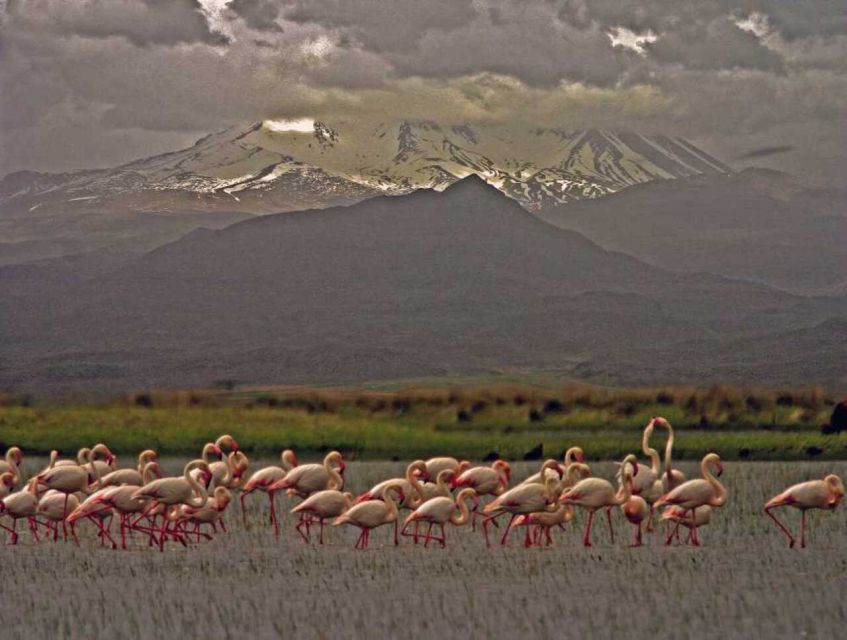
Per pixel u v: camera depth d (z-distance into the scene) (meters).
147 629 57.78
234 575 71.12
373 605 62.06
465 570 71.88
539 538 83.44
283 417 195.50
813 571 70.69
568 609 60.69
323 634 56.31
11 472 98.50
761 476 120.44
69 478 86.12
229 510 100.50
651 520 88.81
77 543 85.12
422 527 90.38
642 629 56.75
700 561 74.19
